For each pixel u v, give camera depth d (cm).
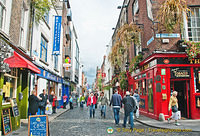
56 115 1263
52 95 1363
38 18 1102
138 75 1471
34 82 1095
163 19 973
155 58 1054
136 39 1330
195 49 1016
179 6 948
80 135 657
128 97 801
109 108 2077
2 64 598
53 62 1695
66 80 2583
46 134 558
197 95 1028
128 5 1906
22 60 687
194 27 1105
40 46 1292
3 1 704
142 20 1366
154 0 1125
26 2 981
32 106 814
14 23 793
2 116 648
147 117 1167
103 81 5306
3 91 668
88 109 1895
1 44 596
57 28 1652
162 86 1017
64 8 2347
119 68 2305
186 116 1058
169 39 1074
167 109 1004
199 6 1123
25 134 661
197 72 1048
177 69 1039
